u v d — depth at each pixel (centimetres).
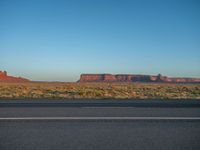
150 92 3672
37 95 2747
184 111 1388
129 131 905
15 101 1920
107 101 1958
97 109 1452
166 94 3241
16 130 909
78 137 823
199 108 1522
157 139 806
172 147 729
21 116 1185
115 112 1331
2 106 1580
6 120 1083
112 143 762
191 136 845
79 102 1862
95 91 3553
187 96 2977
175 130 925
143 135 852
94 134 860
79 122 1052
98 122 1054
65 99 2166
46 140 788
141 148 718
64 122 1049
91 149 708
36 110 1395
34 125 991
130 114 1264
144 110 1419
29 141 777
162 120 1107
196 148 723
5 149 707
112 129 932
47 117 1159
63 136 833
